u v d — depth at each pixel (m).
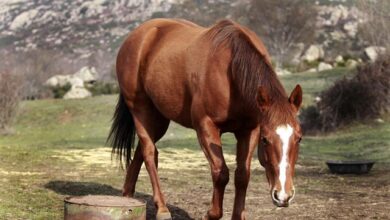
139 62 6.16
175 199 7.38
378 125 17.52
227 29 5.21
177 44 5.73
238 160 5.29
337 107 18.25
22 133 21.62
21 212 6.18
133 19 73.94
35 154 11.70
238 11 43.25
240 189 5.30
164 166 10.89
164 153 13.06
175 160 11.86
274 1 41.88
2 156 11.00
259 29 41.91
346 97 18.27
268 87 4.64
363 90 18.31
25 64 31.89
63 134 21.09
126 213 4.73
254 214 6.56
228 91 5.06
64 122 24.06
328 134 17.58
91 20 75.62
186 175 9.67
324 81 26.70
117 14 76.25
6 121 21.20
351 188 8.55
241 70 4.88
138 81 6.17
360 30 31.33
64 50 63.25
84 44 65.50
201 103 5.22
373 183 9.09
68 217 4.79
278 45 41.72
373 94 18.38
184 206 6.96
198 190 8.09
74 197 5.02
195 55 5.38
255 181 9.10
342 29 57.06
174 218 6.33
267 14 41.78
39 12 80.44
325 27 57.88
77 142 17.00
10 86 21.19
